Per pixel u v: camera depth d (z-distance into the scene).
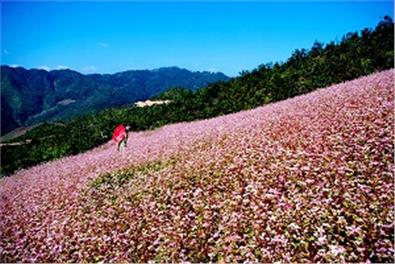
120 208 12.16
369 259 7.02
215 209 10.19
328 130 13.86
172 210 10.83
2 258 11.27
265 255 7.55
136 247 9.49
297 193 9.61
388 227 7.56
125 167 18.05
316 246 7.57
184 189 12.23
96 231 10.96
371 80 22.14
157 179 13.93
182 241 9.10
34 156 35.97
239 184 11.21
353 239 7.59
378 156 10.84
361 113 14.69
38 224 13.30
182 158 16.19
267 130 16.33
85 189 16.16
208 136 19.58
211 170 13.08
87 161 24.45
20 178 26.59
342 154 11.31
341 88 22.62
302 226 8.19
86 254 9.82
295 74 32.81
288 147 13.07
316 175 10.33
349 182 9.52
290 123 16.48
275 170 11.21
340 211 8.31
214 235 8.75
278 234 8.11
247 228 8.75
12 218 15.05
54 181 20.50
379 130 12.29
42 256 10.66
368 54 30.33
